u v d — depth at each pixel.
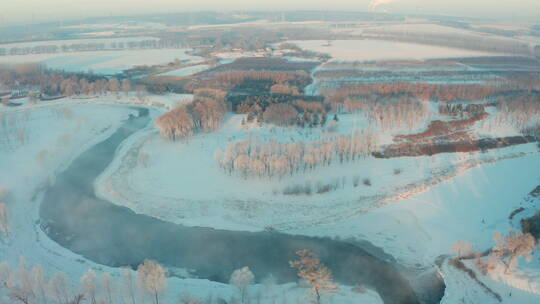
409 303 112.75
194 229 149.12
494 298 106.94
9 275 109.94
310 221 152.38
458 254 127.38
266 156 178.38
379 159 193.38
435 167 187.75
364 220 152.38
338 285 119.88
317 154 180.00
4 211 141.62
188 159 196.88
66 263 130.38
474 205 160.12
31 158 198.50
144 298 107.94
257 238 143.62
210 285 119.62
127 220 155.50
